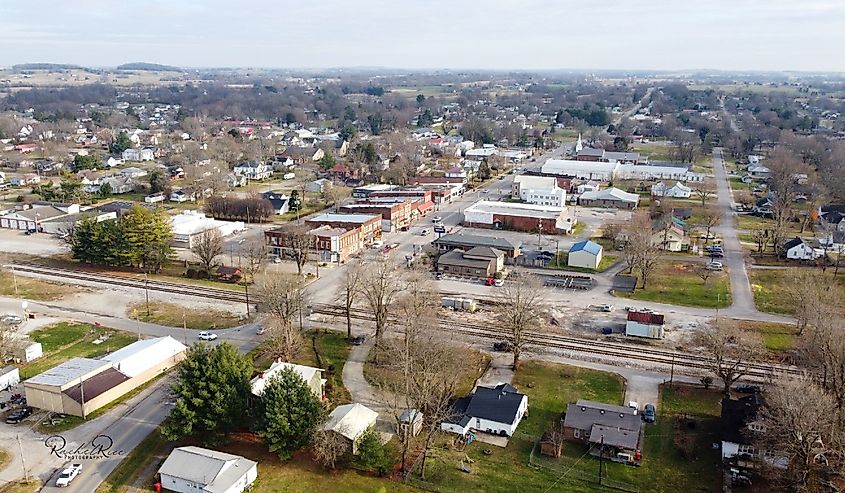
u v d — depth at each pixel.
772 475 57.12
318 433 58.31
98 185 185.75
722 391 72.81
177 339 86.69
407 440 58.72
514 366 77.81
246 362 64.69
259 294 86.81
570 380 75.56
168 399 70.06
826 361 65.31
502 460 60.47
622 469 59.16
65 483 55.50
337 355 81.62
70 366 72.06
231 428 62.31
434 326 78.12
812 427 53.19
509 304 89.31
